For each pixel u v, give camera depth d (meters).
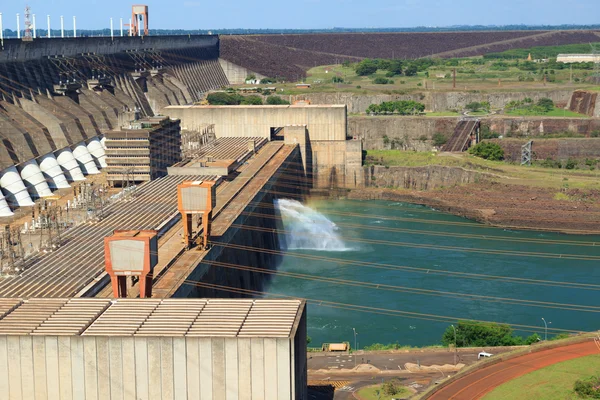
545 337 172.75
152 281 146.25
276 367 103.00
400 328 179.75
